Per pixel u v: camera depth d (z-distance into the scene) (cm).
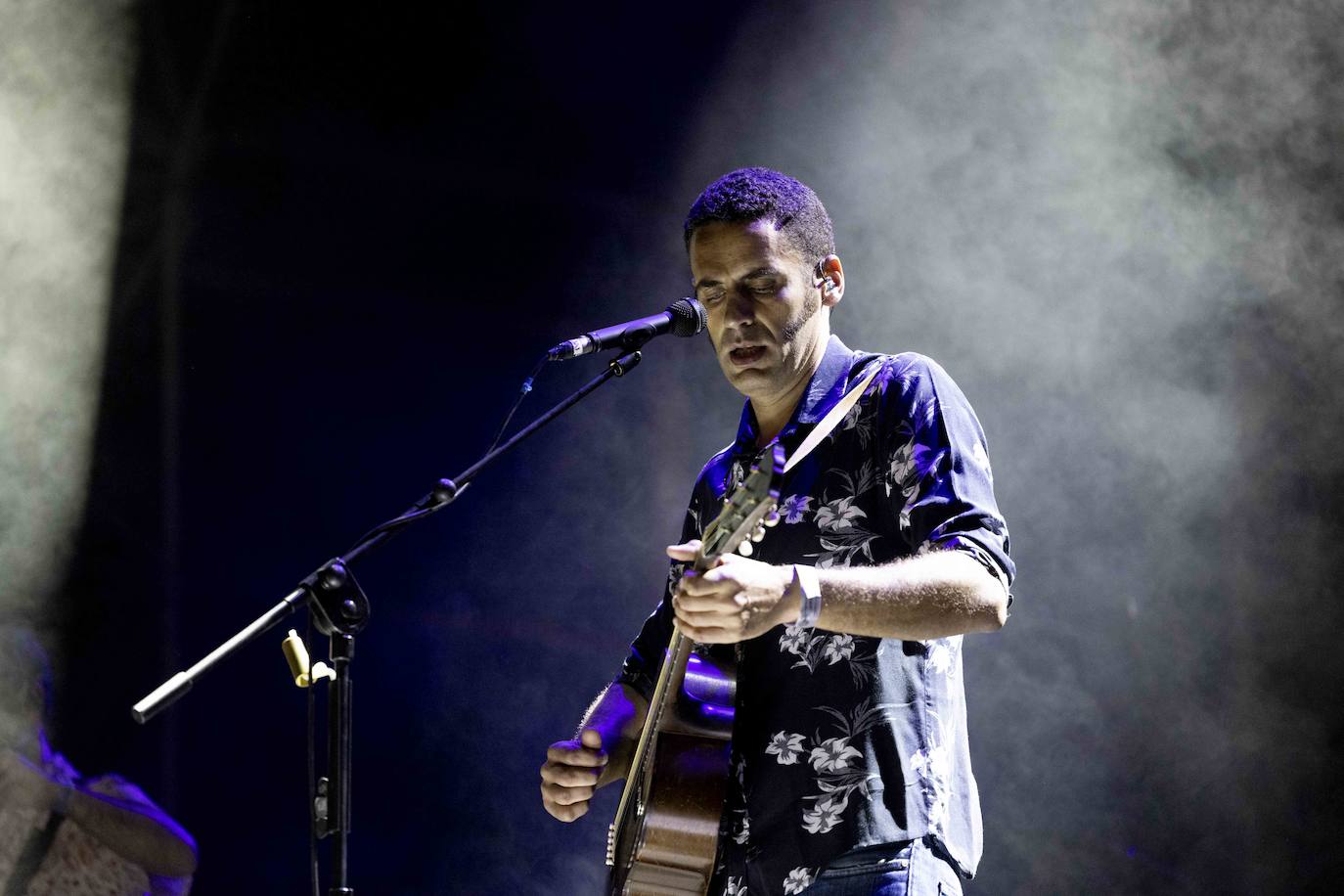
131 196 974
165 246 980
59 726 913
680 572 405
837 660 324
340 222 1015
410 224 1025
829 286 368
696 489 400
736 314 354
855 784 313
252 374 990
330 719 343
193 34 991
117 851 577
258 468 981
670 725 339
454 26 1029
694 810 329
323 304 1008
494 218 1030
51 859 568
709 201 362
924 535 314
